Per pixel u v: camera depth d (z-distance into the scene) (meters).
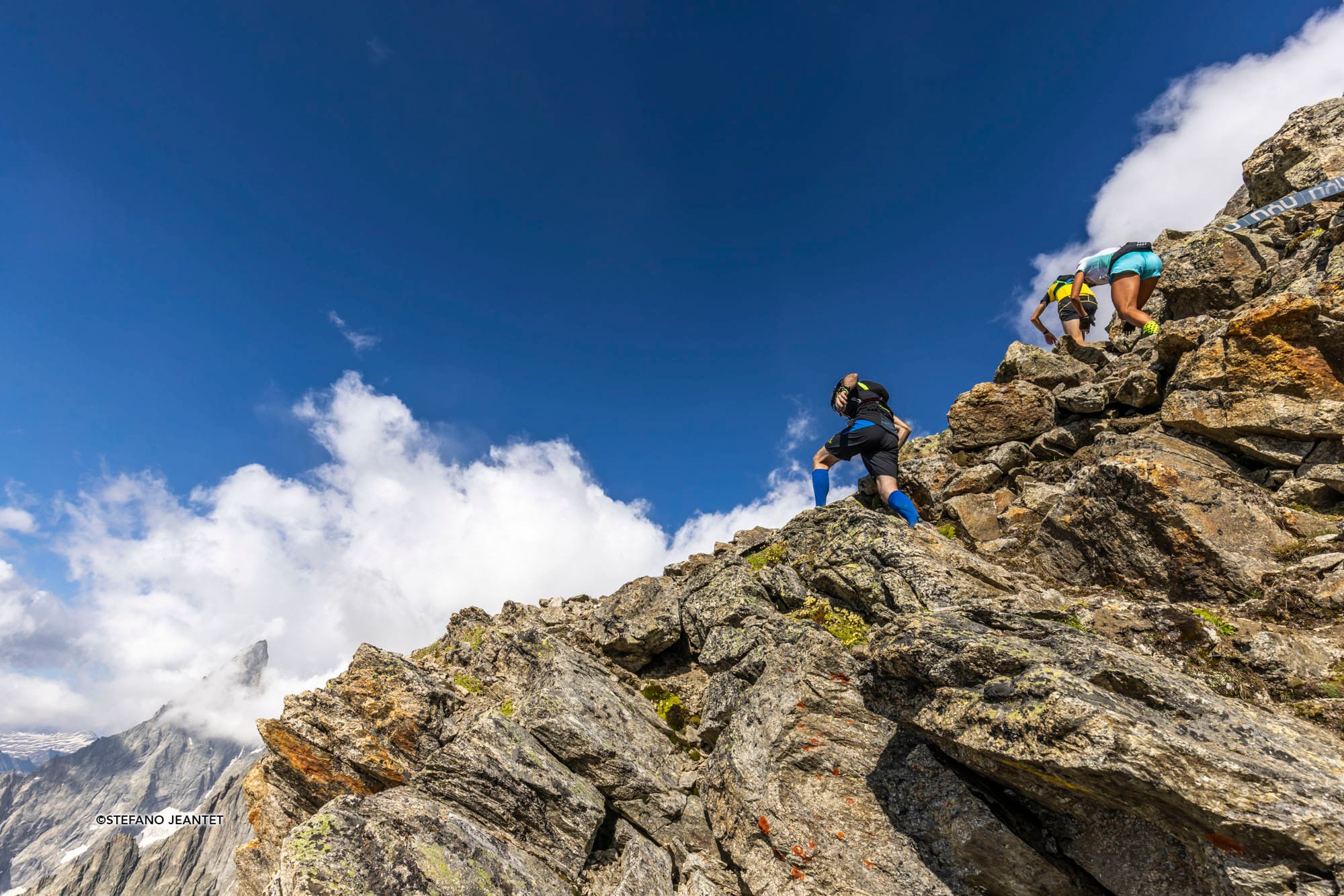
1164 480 8.79
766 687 9.23
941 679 6.97
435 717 10.77
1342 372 9.17
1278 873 4.63
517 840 8.74
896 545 9.84
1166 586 8.57
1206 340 10.71
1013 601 8.18
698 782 9.88
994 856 6.58
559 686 10.44
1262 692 6.35
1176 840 5.69
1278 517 8.49
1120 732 5.25
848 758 8.10
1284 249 13.13
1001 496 12.46
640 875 8.38
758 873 7.82
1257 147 15.38
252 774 12.74
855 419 12.84
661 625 12.72
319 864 7.14
